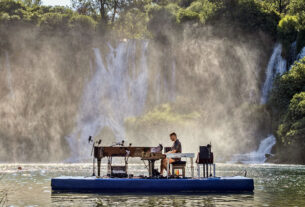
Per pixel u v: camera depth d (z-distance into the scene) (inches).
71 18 2647.6
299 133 1514.5
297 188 546.3
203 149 523.2
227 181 496.4
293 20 2242.9
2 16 2539.4
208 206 383.6
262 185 592.7
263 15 2331.4
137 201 417.4
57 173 897.5
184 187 491.5
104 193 481.4
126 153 533.0
